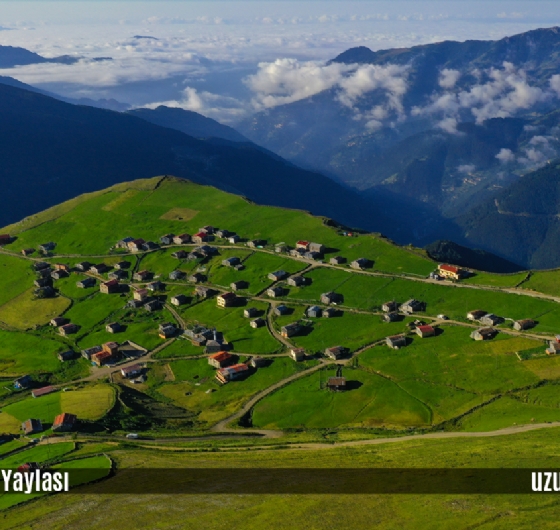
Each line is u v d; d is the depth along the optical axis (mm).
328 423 178625
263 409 190750
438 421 171375
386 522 98188
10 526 109812
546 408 168625
